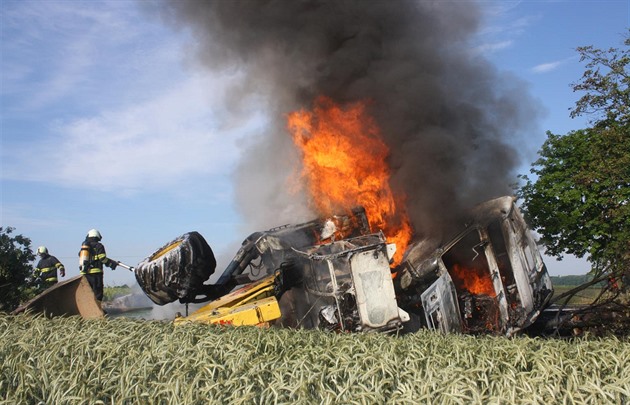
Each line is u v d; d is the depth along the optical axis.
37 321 4.81
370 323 7.67
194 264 9.07
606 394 2.65
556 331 9.05
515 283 8.73
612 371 3.00
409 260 9.01
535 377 2.86
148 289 9.14
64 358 3.81
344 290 7.89
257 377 3.12
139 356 3.68
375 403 2.81
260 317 7.68
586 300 11.22
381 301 7.81
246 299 8.33
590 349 3.31
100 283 10.55
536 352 3.15
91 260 10.49
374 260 7.93
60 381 3.46
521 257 8.91
